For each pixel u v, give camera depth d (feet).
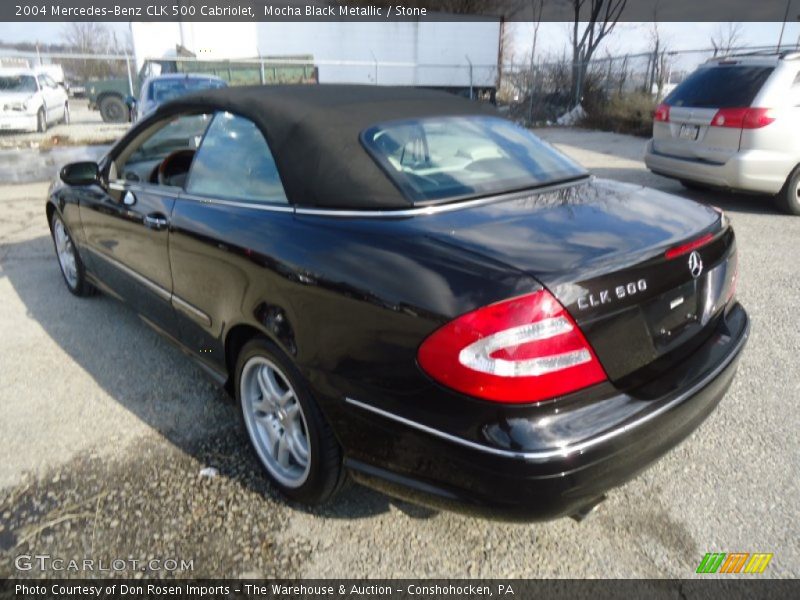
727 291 8.23
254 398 8.75
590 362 6.08
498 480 5.84
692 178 23.76
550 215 7.45
